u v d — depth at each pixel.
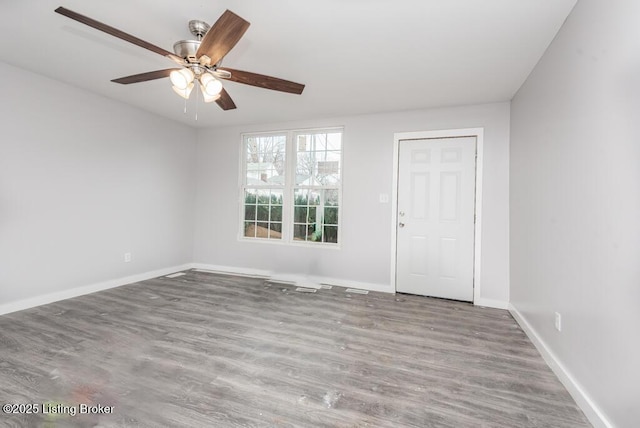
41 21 2.08
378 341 2.39
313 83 2.96
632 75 1.27
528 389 1.79
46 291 3.04
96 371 1.87
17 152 2.79
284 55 2.44
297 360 2.07
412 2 1.79
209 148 4.84
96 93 3.42
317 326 2.68
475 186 3.45
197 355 2.11
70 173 3.21
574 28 1.80
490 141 3.38
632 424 1.24
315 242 4.27
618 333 1.35
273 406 1.58
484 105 3.40
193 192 4.88
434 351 2.24
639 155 1.22
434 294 3.61
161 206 4.32
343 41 2.22
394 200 3.78
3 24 2.12
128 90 3.33
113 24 2.09
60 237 3.14
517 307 2.90
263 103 3.57
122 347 2.19
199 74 2.02
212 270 4.79
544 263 2.21
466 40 2.18
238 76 2.12
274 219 4.52
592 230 1.57
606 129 1.46
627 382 1.28
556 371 1.94
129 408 1.54
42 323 2.56
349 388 1.76
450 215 3.55
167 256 4.45
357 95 3.26
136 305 3.10
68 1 1.85
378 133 3.86
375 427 1.45
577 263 1.72
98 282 3.53
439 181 3.60
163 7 1.90
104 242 3.58
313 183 4.28
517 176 2.98
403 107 3.61
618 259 1.35
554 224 2.05
